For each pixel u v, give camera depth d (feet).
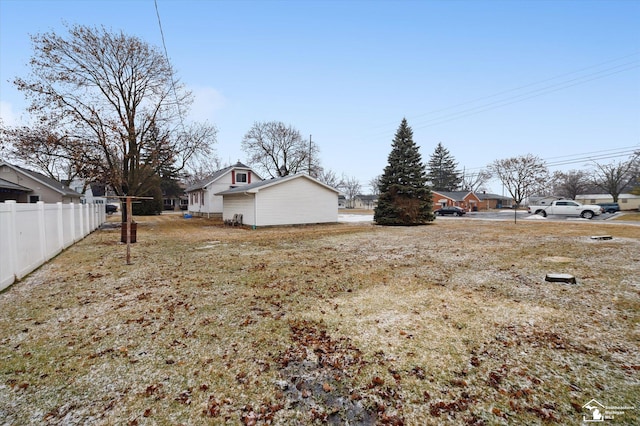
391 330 10.93
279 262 22.98
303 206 58.39
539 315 12.07
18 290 16.05
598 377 7.84
